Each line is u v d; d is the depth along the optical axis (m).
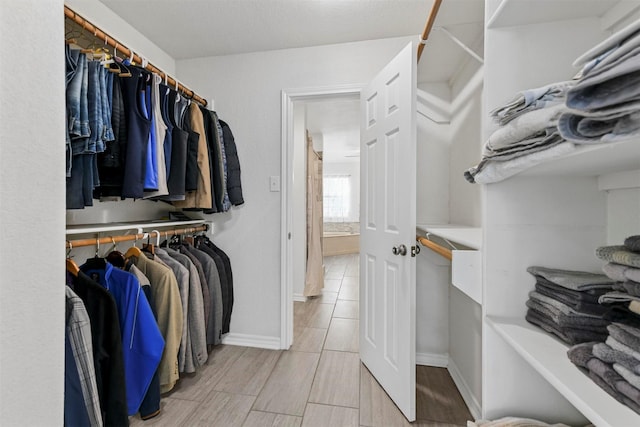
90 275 1.42
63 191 0.50
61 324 0.49
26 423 0.43
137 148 1.37
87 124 1.14
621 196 0.63
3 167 0.40
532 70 0.69
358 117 4.08
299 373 1.86
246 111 2.26
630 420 0.38
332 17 1.83
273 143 2.23
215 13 1.80
